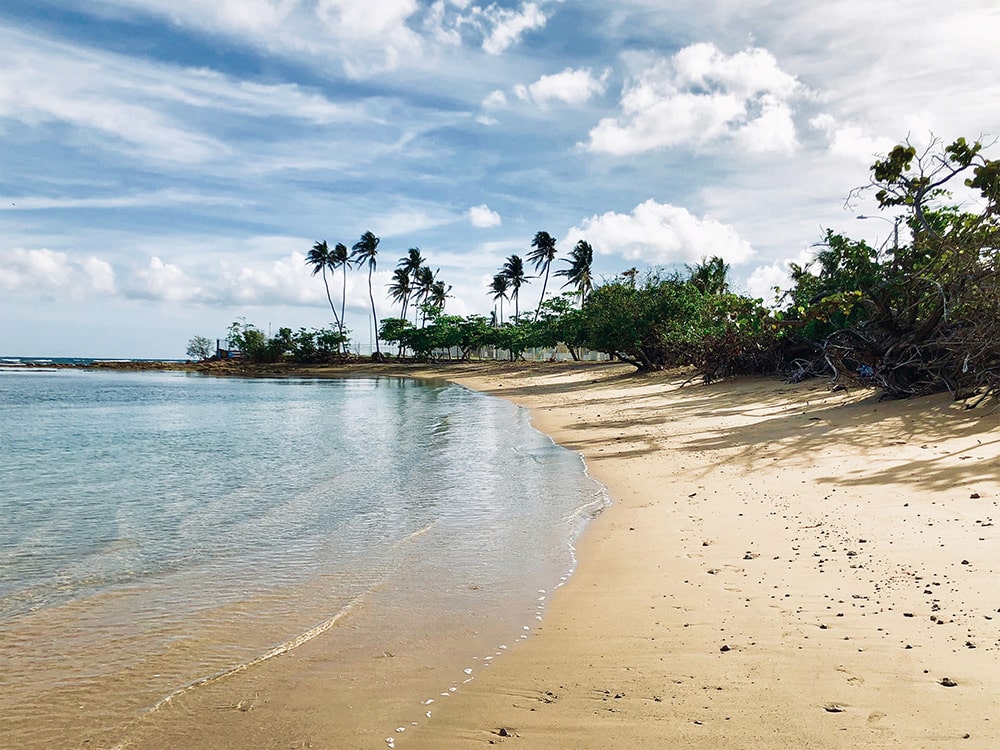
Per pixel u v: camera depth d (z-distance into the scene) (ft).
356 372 282.97
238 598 20.85
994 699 11.78
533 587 21.06
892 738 10.84
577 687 13.91
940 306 51.49
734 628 16.25
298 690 14.55
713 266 168.04
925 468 31.86
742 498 30.73
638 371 142.61
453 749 11.80
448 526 29.40
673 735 11.55
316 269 323.37
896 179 54.08
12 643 17.52
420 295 334.65
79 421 90.07
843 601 17.24
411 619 18.65
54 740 12.75
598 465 43.62
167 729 13.03
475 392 146.61
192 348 382.63
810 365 77.92
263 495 38.01
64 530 30.37
